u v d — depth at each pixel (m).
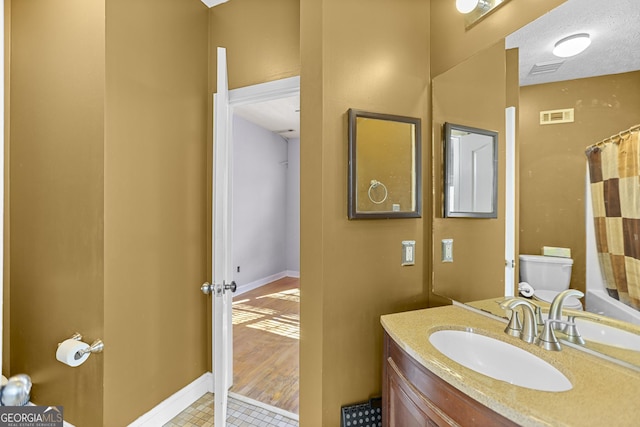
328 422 1.39
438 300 1.54
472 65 1.37
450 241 1.48
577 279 1.01
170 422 1.71
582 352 0.96
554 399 0.72
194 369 1.91
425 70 1.58
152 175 1.63
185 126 1.84
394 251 1.50
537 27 1.13
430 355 0.95
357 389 1.43
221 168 1.47
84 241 1.43
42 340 1.56
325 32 1.37
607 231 0.93
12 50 1.64
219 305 1.46
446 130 1.51
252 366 2.35
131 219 1.51
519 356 1.03
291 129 5.16
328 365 1.38
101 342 1.39
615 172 0.91
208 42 2.01
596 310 0.95
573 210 1.03
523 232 1.19
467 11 1.29
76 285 1.46
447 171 1.50
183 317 1.83
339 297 1.39
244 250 4.66
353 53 1.42
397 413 1.13
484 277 1.33
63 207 1.49
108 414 1.41
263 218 5.13
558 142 1.07
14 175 1.63
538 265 1.14
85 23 1.42
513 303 1.06
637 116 0.87
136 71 1.53
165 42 1.70
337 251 1.39
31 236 1.58
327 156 1.37
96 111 1.39
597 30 0.96
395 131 1.48
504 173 1.26
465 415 0.81
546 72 1.10
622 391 0.75
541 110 1.12
